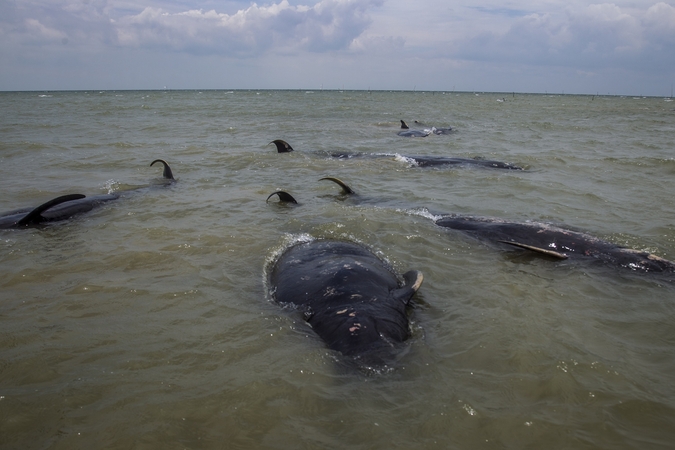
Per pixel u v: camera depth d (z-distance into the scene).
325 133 25.36
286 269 6.78
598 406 3.98
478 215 9.50
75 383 4.27
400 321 5.33
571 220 9.47
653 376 4.43
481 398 4.09
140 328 5.29
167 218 9.44
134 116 36.75
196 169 14.70
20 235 8.41
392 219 9.38
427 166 15.21
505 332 5.19
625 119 38.75
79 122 30.38
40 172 14.05
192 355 4.75
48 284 6.41
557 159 16.64
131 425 3.75
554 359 4.65
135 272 6.84
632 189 12.14
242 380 4.32
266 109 48.47
